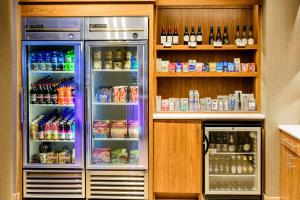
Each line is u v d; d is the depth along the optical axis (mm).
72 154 4289
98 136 4246
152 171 4137
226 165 4359
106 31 4039
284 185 3781
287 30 4020
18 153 4145
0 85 1385
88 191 4160
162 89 4688
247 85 4629
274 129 4043
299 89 4031
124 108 4469
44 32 4074
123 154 4324
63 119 4352
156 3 4352
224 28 4594
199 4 4395
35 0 4043
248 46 4348
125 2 4027
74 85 4145
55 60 4195
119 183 4148
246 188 4246
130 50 4281
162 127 4137
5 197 1431
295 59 4023
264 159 4117
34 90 4215
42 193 4180
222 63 4438
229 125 4090
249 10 4613
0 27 1390
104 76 4438
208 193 4137
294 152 3381
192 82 4668
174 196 4289
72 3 4055
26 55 4125
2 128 1403
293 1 4008
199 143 4129
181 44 4672
